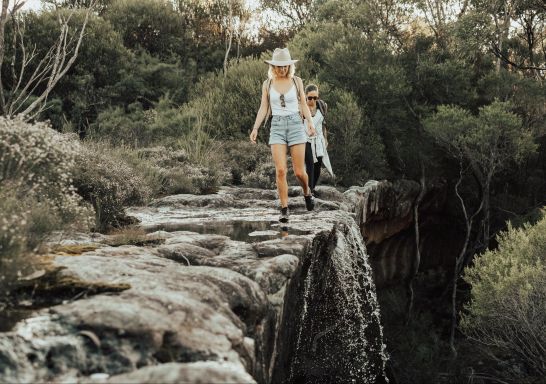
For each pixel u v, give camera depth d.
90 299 2.82
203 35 22.30
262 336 3.40
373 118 13.80
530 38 17.27
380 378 8.58
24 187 4.41
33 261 3.30
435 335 12.35
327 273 6.22
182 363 2.46
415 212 13.74
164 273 3.40
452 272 15.34
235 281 3.52
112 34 18.88
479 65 15.77
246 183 11.59
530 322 8.78
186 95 17.95
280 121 6.15
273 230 6.12
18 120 4.66
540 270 8.57
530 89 14.10
